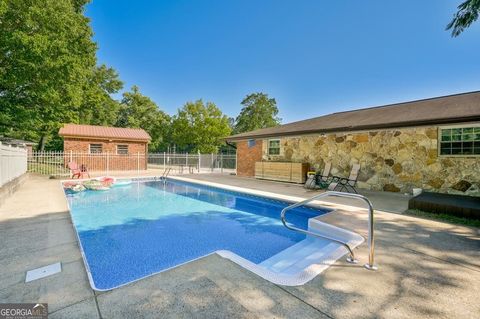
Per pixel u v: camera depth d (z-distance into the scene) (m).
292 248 4.71
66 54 13.24
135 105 38.03
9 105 13.33
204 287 2.48
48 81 13.03
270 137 13.05
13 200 6.99
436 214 5.59
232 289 2.46
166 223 6.45
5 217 5.18
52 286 2.47
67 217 5.21
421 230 4.49
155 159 24.39
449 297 2.38
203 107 37.44
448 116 6.50
